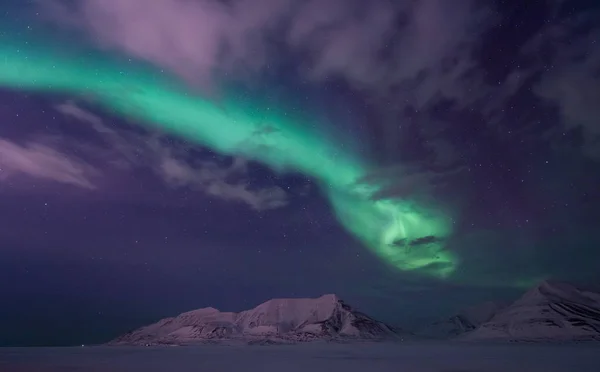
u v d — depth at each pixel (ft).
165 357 351.87
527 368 211.00
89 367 230.89
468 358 309.01
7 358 331.16
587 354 346.74
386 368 224.53
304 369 217.56
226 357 348.38
